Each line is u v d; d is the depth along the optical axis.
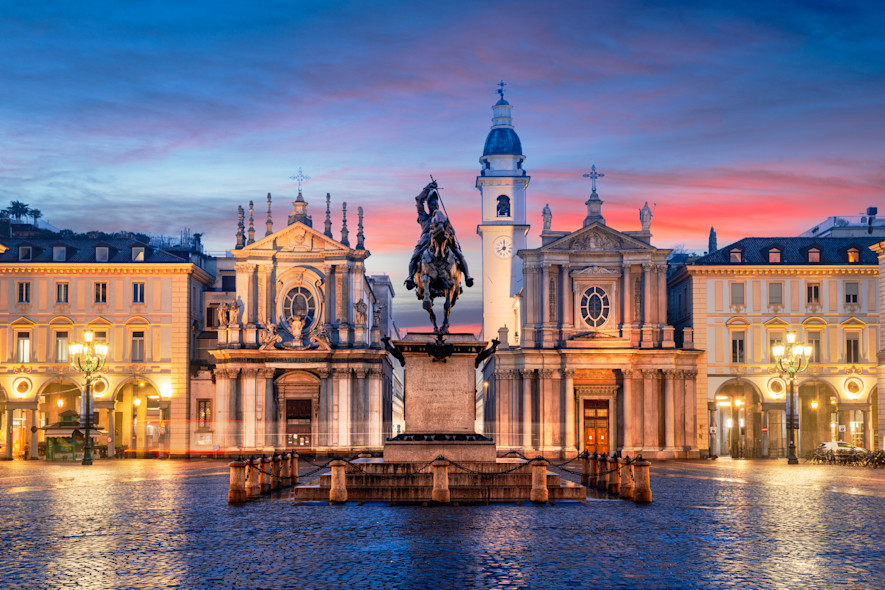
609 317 87.81
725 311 87.25
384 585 17.77
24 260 88.31
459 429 34.44
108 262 88.19
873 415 85.62
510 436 86.50
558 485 34.19
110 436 87.88
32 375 87.38
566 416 85.62
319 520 27.38
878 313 86.38
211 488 42.31
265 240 89.19
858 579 18.44
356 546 22.28
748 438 88.12
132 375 87.88
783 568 19.56
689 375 86.31
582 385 87.56
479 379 125.50
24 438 87.19
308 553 21.36
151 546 22.75
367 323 89.75
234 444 86.19
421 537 23.67
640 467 33.81
